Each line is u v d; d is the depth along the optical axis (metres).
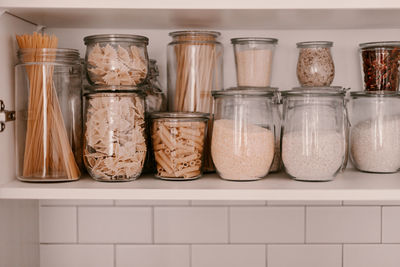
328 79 1.10
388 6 0.92
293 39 1.22
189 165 1.00
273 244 1.25
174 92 1.11
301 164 0.98
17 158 0.99
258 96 0.98
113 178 0.98
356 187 0.94
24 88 0.98
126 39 0.98
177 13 0.99
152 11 0.97
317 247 1.25
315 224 1.25
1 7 0.93
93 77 0.99
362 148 1.11
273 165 1.10
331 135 0.98
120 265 1.25
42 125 0.98
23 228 1.12
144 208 1.25
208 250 1.25
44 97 0.98
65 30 1.21
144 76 1.01
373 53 1.10
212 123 1.09
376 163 1.09
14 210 1.06
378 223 1.24
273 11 0.96
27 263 1.15
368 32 1.21
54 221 1.25
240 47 1.11
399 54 1.09
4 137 0.98
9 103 1.00
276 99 1.11
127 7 0.93
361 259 1.24
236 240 1.25
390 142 1.09
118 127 0.96
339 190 0.92
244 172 0.98
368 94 1.10
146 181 1.01
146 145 1.02
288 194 0.92
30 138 0.98
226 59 1.23
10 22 1.01
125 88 0.97
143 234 1.25
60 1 0.93
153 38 1.22
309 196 0.92
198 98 1.09
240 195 0.93
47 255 1.25
